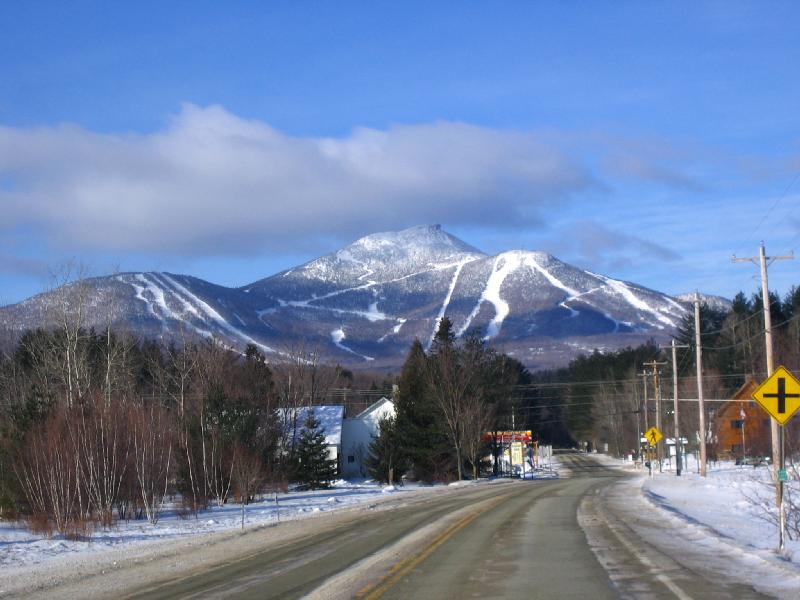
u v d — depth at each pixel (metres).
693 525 22.22
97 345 64.38
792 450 28.94
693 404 85.56
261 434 49.25
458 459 65.19
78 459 29.92
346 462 77.56
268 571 15.85
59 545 23.38
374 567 15.72
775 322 84.06
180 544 22.72
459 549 18.36
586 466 98.75
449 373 66.38
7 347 72.25
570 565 15.30
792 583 12.83
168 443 36.31
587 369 132.25
